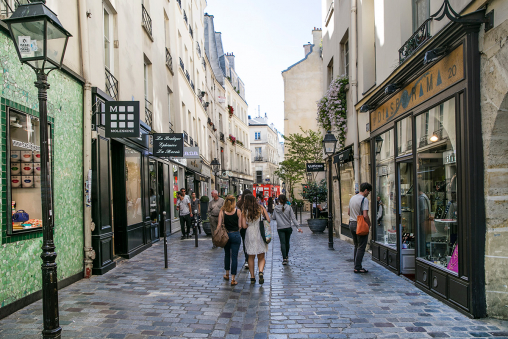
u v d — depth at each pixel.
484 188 4.65
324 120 13.93
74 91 6.88
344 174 13.16
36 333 4.14
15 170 5.02
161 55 14.73
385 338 4.11
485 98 4.60
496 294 4.60
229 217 6.78
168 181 15.59
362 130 10.41
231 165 42.88
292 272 7.69
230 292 6.08
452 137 5.29
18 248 5.02
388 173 8.21
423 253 6.30
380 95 8.34
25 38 3.55
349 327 4.46
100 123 7.68
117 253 9.23
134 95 10.98
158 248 11.24
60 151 6.29
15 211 5.02
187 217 13.87
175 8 17.98
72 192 6.71
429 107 5.94
